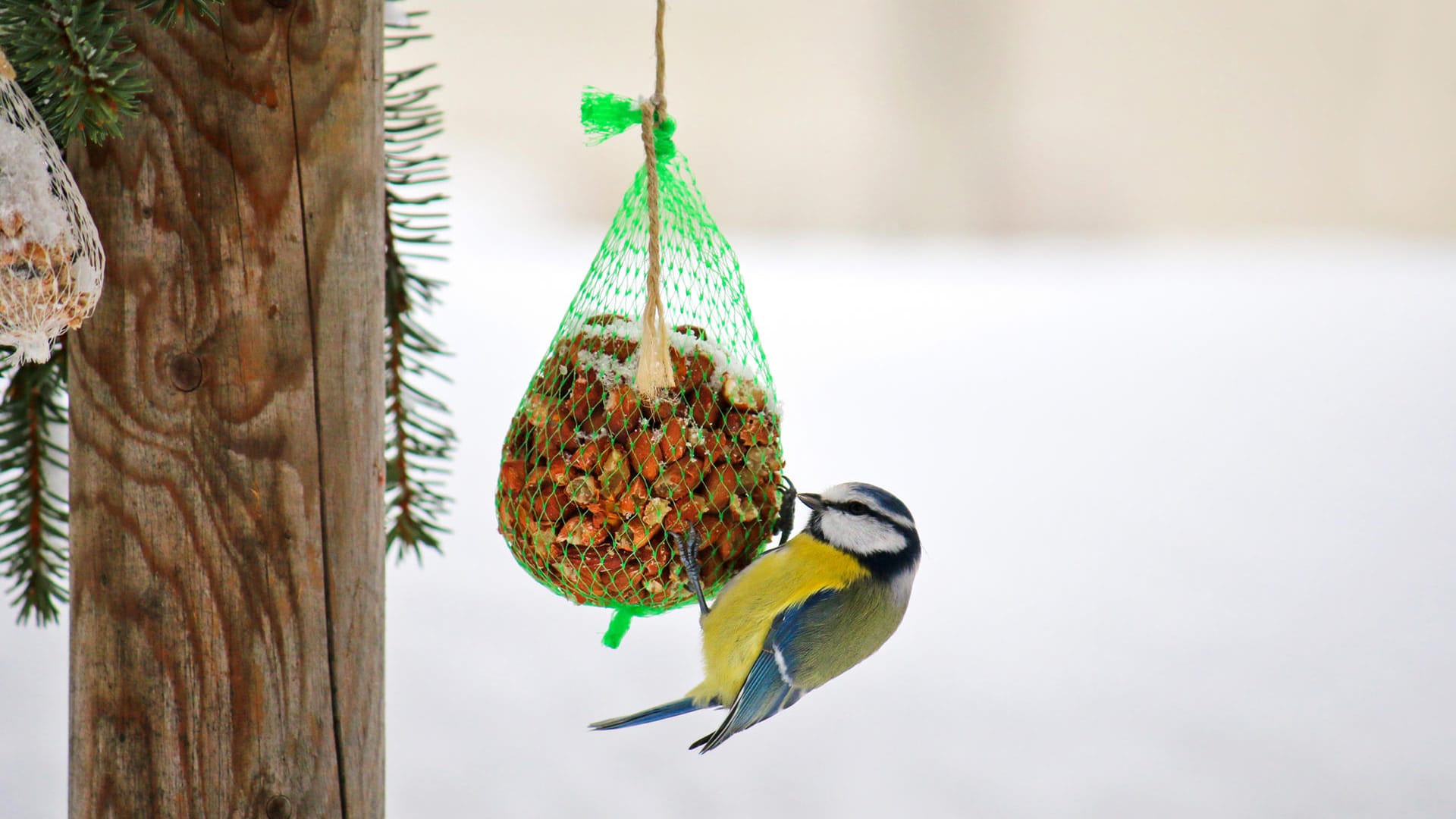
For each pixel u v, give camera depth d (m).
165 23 3.15
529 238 30.38
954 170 35.47
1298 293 29.61
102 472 3.43
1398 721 10.48
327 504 3.57
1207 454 17.33
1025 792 9.39
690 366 4.94
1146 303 27.80
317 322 3.48
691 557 4.83
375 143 3.56
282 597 3.54
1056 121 36.16
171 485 3.43
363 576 3.68
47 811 7.80
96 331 3.38
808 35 34.41
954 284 28.95
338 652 3.63
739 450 4.97
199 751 3.54
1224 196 37.44
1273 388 21.34
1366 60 36.97
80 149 3.30
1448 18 36.59
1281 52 36.78
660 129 4.41
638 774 9.48
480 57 32.47
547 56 32.59
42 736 8.53
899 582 5.73
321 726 3.62
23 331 2.90
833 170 35.06
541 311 21.64
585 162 32.88
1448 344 24.66
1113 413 19.25
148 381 3.39
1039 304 27.20
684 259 5.38
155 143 3.30
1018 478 15.60
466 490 13.70
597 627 11.66
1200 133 37.09
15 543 4.47
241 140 3.34
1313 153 37.47
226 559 3.48
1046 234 36.47
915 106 35.06
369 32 3.49
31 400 4.32
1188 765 9.88
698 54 34.03
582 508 4.77
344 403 3.56
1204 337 24.97
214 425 3.43
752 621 5.29
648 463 4.74
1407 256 35.12
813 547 5.69
